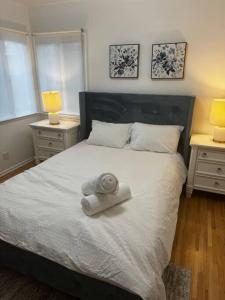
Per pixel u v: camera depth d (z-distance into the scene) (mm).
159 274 1229
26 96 3500
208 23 2516
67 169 2184
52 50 3342
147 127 2803
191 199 2668
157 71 2852
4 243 1437
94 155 2568
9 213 1506
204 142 2510
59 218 1429
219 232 2125
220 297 1520
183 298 1498
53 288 1558
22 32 3221
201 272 1701
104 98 3121
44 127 3258
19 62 3279
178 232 2123
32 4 3174
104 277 1144
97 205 1449
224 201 2623
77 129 3420
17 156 3525
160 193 1767
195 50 2645
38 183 1898
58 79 3463
